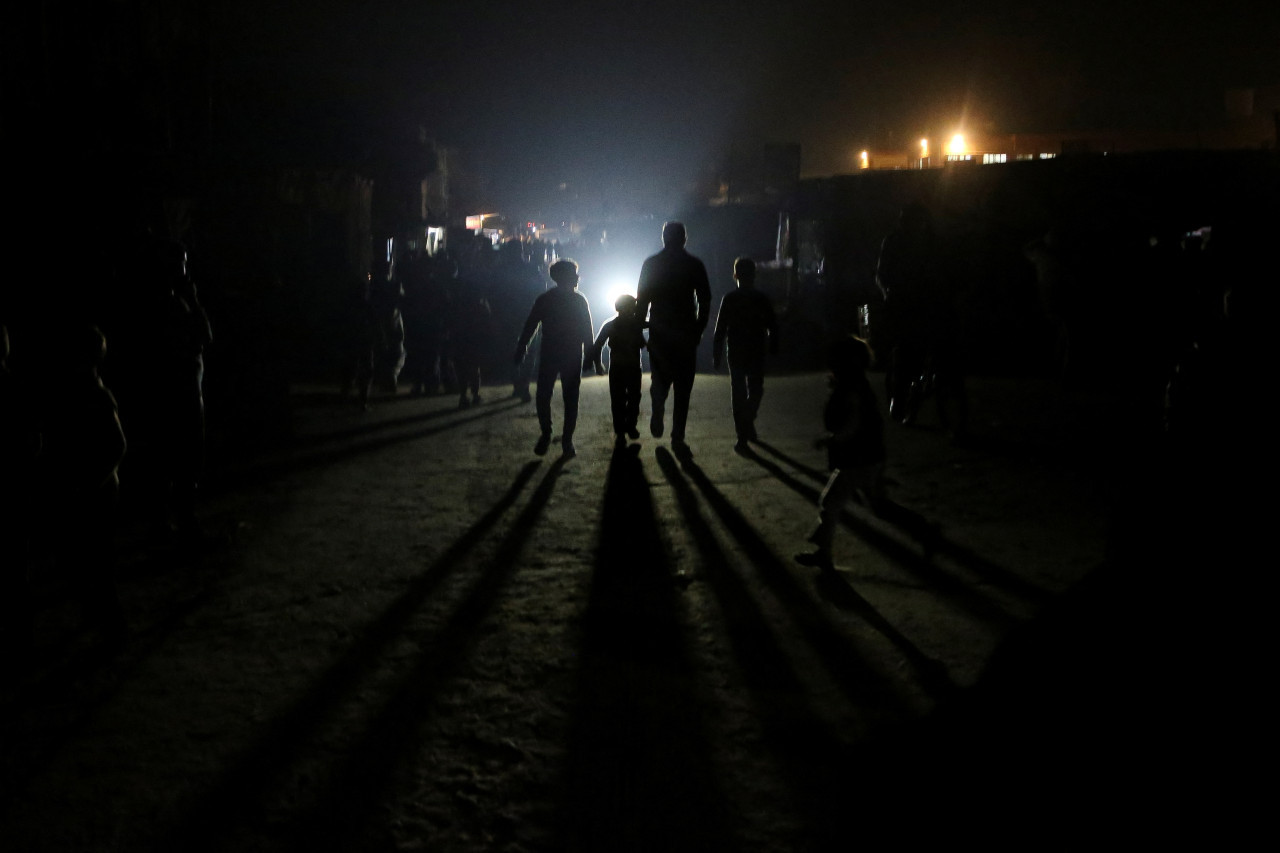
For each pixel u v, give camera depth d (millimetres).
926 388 11852
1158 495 1922
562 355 9945
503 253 24844
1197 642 1716
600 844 3244
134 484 8094
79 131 12008
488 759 3816
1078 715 1693
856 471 6016
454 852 3205
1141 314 14656
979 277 18625
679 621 5328
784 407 13789
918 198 20359
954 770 1717
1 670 4727
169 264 6582
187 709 4281
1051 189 18547
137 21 13734
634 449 10273
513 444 10969
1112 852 1591
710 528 7242
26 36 11094
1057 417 12164
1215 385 2039
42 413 4801
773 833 3295
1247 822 1579
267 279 11102
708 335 23172
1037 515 7469
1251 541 1796
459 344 14305
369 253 25062
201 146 16000
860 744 1898
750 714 4188
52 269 7273
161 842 3273
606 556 6559
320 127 21734
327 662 4801
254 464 9812
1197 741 1632
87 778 3695
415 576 6168
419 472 9406
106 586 4980
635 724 4109
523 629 5227
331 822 3385
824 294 22891
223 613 5516
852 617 5359
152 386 6555
